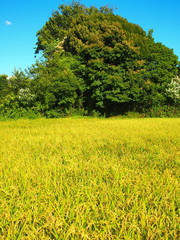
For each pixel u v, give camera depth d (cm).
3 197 295
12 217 248
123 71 2438
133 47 2394
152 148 585
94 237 220
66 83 2225
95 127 1122
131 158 488
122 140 704
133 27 2802
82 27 2709
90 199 278
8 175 372
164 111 2591
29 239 214
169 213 256
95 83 2308
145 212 253
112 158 479
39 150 591
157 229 226
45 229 238
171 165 450
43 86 2122
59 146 632
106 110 2658
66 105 2430
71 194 302
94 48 2384
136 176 353
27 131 1008
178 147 615
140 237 221
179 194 298
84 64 2631
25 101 2131
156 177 355
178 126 1148
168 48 2747
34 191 301
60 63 2425
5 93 2202
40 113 2209
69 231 219
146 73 2470
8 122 1579
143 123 1366
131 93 2405
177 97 2492
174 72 2798
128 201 270
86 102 2686
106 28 2477
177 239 224
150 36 2923
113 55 2359
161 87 2584
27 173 373
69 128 1116
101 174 377
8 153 542
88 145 631
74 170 396
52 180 348
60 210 257
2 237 218
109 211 250
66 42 2961
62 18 3650
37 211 260
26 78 2191
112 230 234
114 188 314
